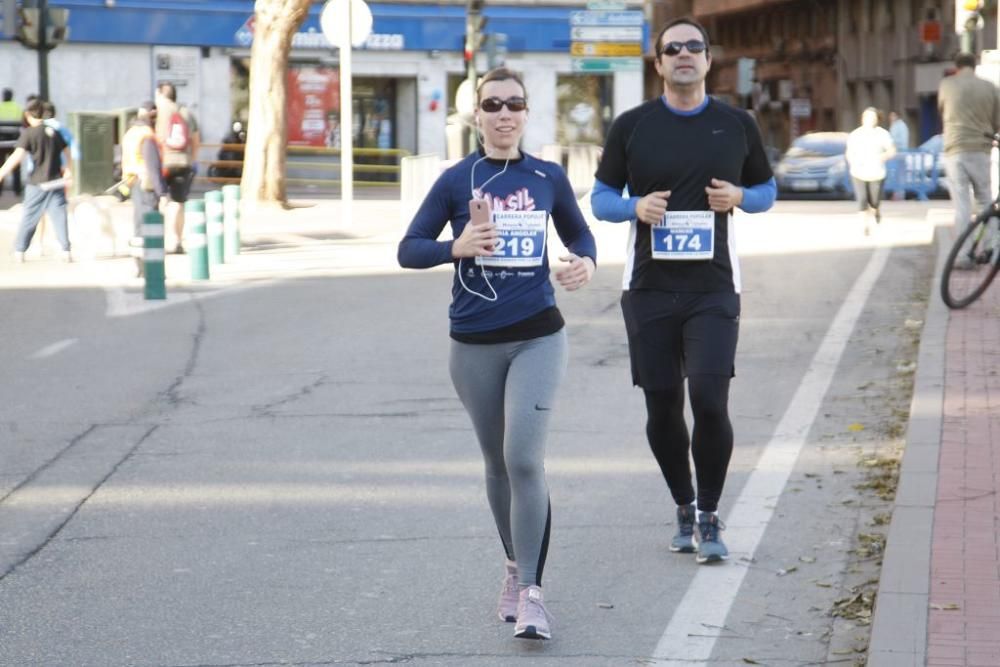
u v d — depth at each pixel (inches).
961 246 1320.1
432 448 900.6
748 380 1099.9
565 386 1098.7
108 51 4099.4
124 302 1583.4
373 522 737.0
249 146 2999.5
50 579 650.2
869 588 617.0
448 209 577.0
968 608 556.7
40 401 1058.1
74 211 2089.1
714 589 627.2
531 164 575.8
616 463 858.1
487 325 567.5
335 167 4247.0
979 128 1486.2
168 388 1103.0
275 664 545.0
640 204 637.3
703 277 645.3
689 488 679.1
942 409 909.8
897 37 5290.4
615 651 557.3
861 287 1636.3
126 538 712.4
